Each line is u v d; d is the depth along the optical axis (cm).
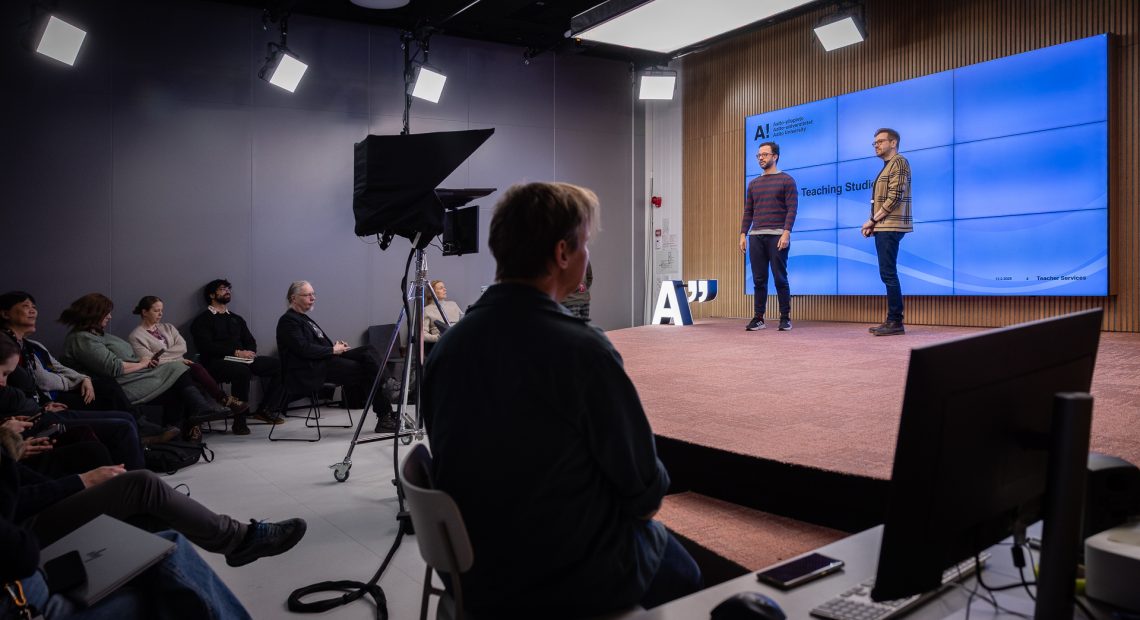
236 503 383
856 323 729
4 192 596
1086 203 571
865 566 114
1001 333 91
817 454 238
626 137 909
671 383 390
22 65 602
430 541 125
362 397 689
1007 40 624
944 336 564
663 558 149
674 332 664
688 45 750
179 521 229
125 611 166
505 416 125
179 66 661
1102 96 562
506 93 826
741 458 245
